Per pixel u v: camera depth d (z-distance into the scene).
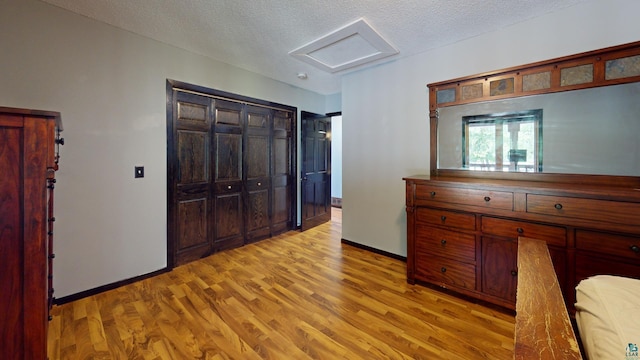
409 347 1.56
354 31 2.25
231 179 3.19
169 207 2.60
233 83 3.10
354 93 3.27
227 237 3.17
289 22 2.11
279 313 1.89
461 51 2.42
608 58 1.81
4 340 0.95
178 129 2.66
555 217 1.65
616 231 1.47
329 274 2.53
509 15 2.02
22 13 1.79
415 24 2.13
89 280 2.12
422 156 2.71
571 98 1.97
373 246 3.15
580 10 1.89
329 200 4.67
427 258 2.22
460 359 1.46
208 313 1.89
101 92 2.14
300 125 4.03
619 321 0.63
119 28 2.22
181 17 2.05
